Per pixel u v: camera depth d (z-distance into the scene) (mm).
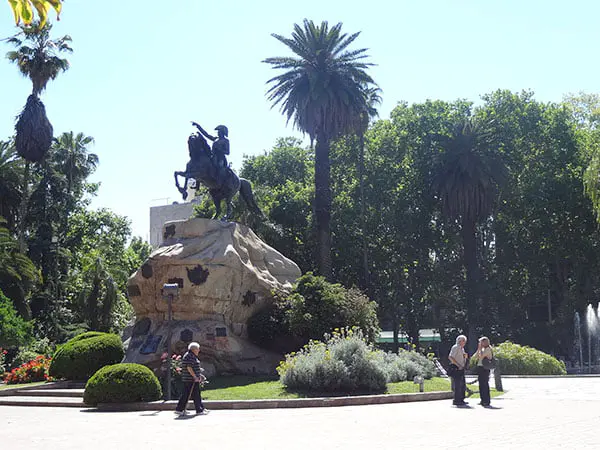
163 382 20328
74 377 25312
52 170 53156
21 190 52344
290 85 47719
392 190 57719
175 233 27312
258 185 57781
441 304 59594
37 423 15352
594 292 55875
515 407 17125
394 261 57562
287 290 28688
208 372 24312
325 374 20312
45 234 51938
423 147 57094
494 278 57188
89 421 15609
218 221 27734
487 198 52625
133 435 12812
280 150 64562
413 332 58125
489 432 12281
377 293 56812
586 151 57906
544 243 58531
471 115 59812
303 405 18578
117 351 25672
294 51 47969
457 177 52375
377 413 16250
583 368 50219
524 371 34125
